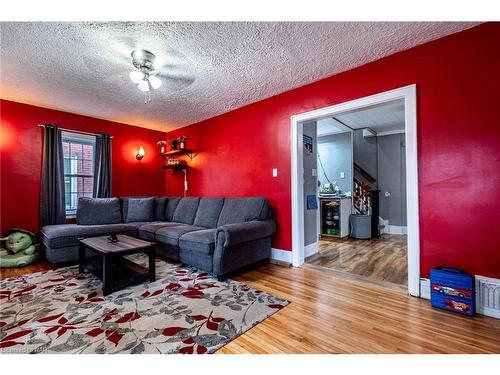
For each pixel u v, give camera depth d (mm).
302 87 3201
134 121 4820
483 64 1995
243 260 2957
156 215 4699
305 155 3775
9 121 3646
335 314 1966
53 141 3971
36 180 3863
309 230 3797
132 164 5086
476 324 1805
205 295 2322
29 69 2740
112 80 3014
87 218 3932
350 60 2584
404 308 2061
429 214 2221
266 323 1835
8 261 3186
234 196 4094
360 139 6227
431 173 2213
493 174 1946
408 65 2363
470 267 2025
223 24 2014
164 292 2391
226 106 3986
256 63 2639
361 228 5070
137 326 1779
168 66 2693
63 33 2107
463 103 2074
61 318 1894
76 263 3381
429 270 2219
